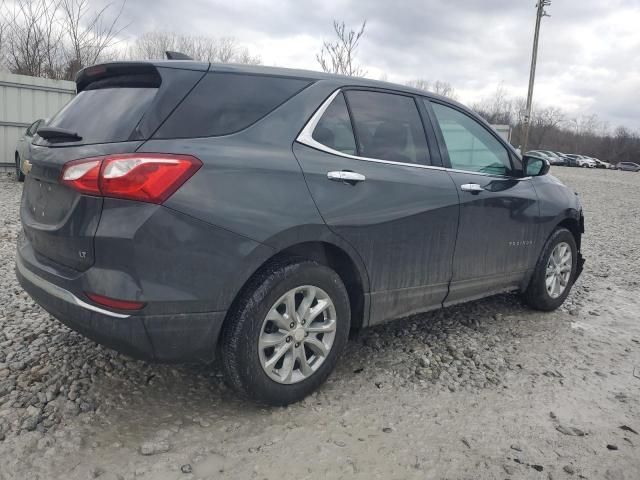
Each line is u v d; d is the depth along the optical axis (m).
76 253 2.47
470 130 3.97
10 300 4.30
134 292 2.34
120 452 2.46
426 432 2.76
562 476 2.46
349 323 3.11
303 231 2.76
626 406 3.15
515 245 4.19
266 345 2.74
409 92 3.61
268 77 2.94
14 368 3.16
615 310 5.06
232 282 2.56
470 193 3.70
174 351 2.50
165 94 2.59
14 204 8.65
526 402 3.13
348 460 2.49
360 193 3.04
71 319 2.47
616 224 11.59
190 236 2.42
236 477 2.34
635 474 2.50
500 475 2.44
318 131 2.98
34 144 2.99
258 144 2.73
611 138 87.19
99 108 2.79
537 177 4.56
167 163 2.39
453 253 3.63
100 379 3.10
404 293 3.39
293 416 2.84
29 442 2.48
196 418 2.77
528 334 4.26
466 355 3.77
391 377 3.35
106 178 2.35
